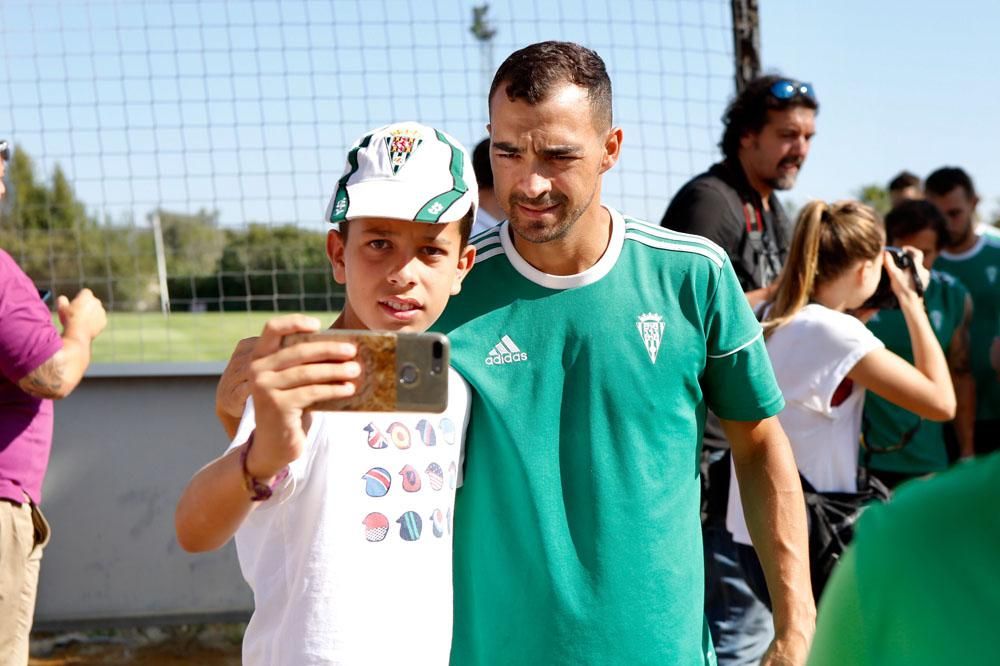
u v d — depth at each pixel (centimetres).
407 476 204
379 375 160
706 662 228
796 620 229
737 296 228
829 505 322
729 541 350
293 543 197
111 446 536
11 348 327
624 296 220
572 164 208
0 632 338
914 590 108
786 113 387
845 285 343
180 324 911
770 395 232
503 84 211
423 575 202
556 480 216
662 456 219
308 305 550
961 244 579
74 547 535
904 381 329
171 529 541
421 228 198
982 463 110
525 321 220
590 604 212
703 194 394
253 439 162
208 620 545
